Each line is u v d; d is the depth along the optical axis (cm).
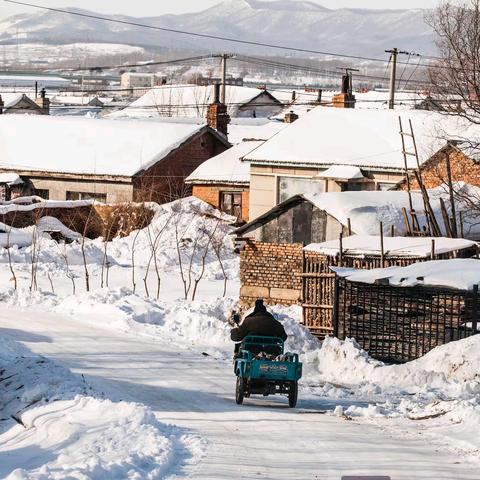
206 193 10831
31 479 2105
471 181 8138
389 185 9044
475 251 5597
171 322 5172
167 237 9162
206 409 3362
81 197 11488
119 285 7362
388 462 2491
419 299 4566
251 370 3453
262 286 6438
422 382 4031
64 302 5794
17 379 3694
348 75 11644
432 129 8962
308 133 9819
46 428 2953
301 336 4925
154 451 2467
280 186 9656
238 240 6488
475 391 3819
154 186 11244
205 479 2241
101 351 4534
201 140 11912
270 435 2881
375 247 5525
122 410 2986
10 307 5800
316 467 2416
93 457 2330
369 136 9488
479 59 7869
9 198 11744
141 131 11825
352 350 4278
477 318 4569
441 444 2786
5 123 12412
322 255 5553
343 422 3162
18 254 8212
